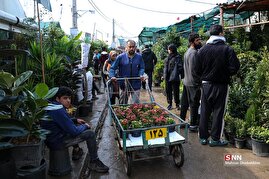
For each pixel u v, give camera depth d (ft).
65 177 11.53
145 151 13.51
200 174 12.28
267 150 13.84
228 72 14.52
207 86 15.01
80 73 21.48
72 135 11.37
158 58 45.44
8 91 9.81
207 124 15.64
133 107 15.17
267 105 15.16
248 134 14.83
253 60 19.66
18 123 8.52
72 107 18.22
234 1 25.62
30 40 21.35
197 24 47.11
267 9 28.50
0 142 8.52
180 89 26.40
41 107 10.12
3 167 8.39
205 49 14.82
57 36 24.97
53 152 11.53
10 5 24.27
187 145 15.79
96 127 19.22
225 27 26.99
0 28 20.20
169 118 13.23
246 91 16.87
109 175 12.40
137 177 12.10
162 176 12.15
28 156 10.15
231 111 16.75
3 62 13.73
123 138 11.51
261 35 26.04
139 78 17.21
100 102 28.84
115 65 18.30
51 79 18.04
